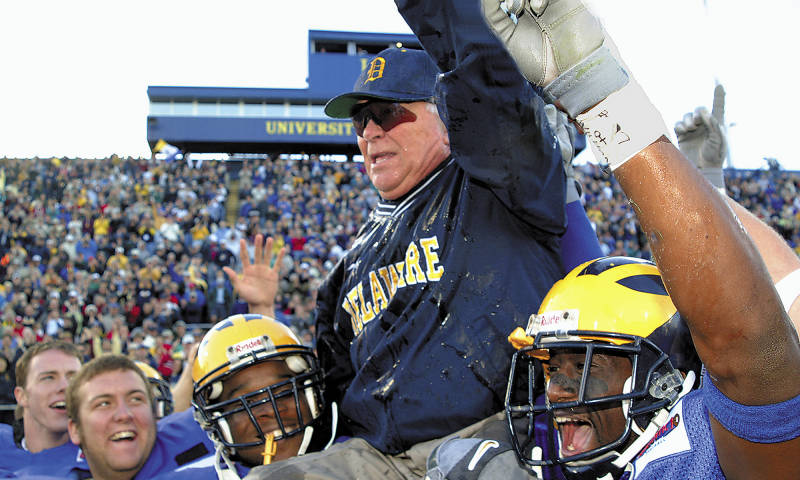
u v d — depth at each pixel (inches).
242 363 82.4
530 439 60.4
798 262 55.3
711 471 46.4
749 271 36.6
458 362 69.5
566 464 56.8
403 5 61.4
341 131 876.0
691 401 50.7
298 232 580.7
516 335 60.3
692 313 37.6
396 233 78.0
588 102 40.0
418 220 76.8
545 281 73.9
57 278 490.3
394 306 74.9
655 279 58.7
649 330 55.5
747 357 36.9
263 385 83.2
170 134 858.8
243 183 701.9
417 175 79.3
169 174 688.4
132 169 689.6
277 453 82.8
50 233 577.6
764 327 36.4
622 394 54.3
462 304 71.0
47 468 131.1
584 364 56.0
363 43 905.5
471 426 68.6
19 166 665.0
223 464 93.0
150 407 112.0
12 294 472.7
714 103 82.6
